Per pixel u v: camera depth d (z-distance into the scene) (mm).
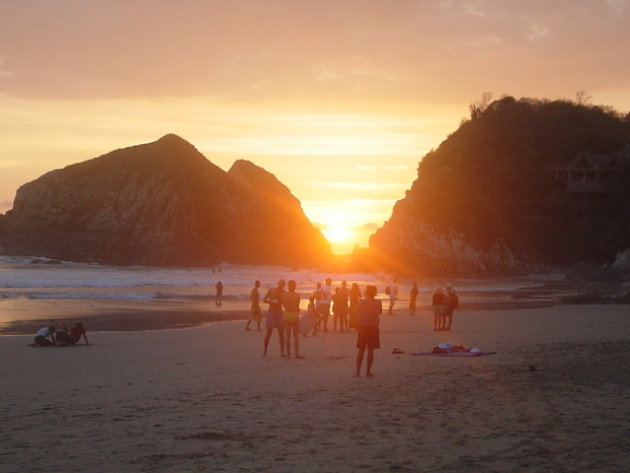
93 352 18781
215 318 33438
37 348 19750
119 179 169250
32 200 163875
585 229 128750
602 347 19594
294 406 10766
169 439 8578
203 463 7512
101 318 32344
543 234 130250
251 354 18312
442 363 16078
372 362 14906
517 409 10531
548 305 46500
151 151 176500
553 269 122062
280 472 7203
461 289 76562
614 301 50875
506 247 126938
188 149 185625
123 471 7195
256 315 25984
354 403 11039
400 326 28438
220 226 180250
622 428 9219
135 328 28016
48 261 136500
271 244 185750
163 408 10586
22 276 74375
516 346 19938
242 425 9391
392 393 11992
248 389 12422
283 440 8555
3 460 7590
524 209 133250
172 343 21312
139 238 161250
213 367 15586
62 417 9883
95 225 162750
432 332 25234
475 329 26469
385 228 131500
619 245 123562
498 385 12844
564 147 145875
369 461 7621
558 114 157000
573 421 9664
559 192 136625
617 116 167375
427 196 131500
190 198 172375
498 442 8461
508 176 135500
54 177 168000
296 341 17328
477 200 131125
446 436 8773
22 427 9219
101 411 10336
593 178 138625
